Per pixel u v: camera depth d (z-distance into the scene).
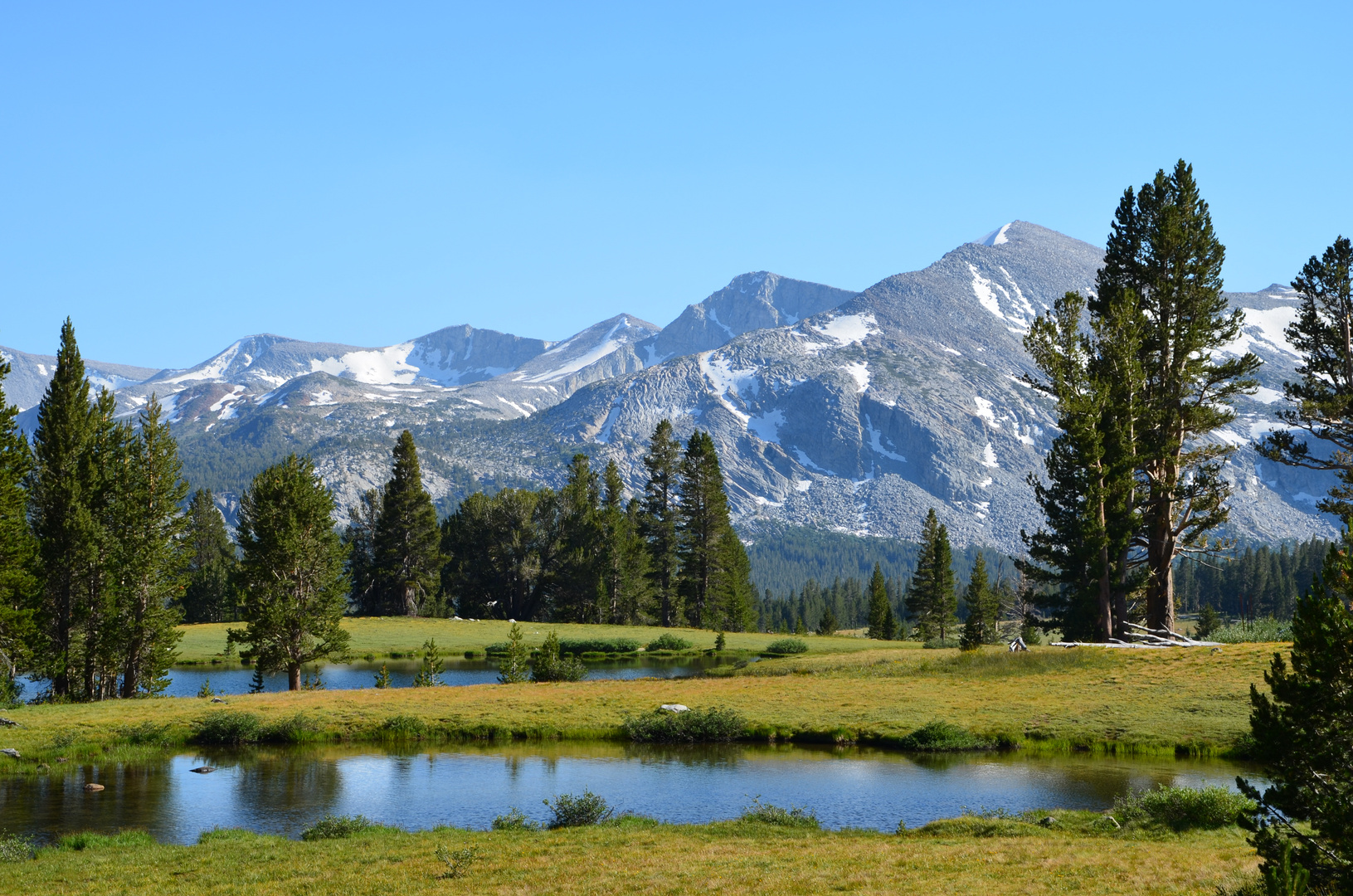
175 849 24.73
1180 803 25.42
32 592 55.75
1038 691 49.41
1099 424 62.16
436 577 129.75
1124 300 64.12
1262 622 67.50
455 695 54.44
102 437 66.06
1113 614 62.62
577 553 132.00
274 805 32.12
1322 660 14.33
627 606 132.88
